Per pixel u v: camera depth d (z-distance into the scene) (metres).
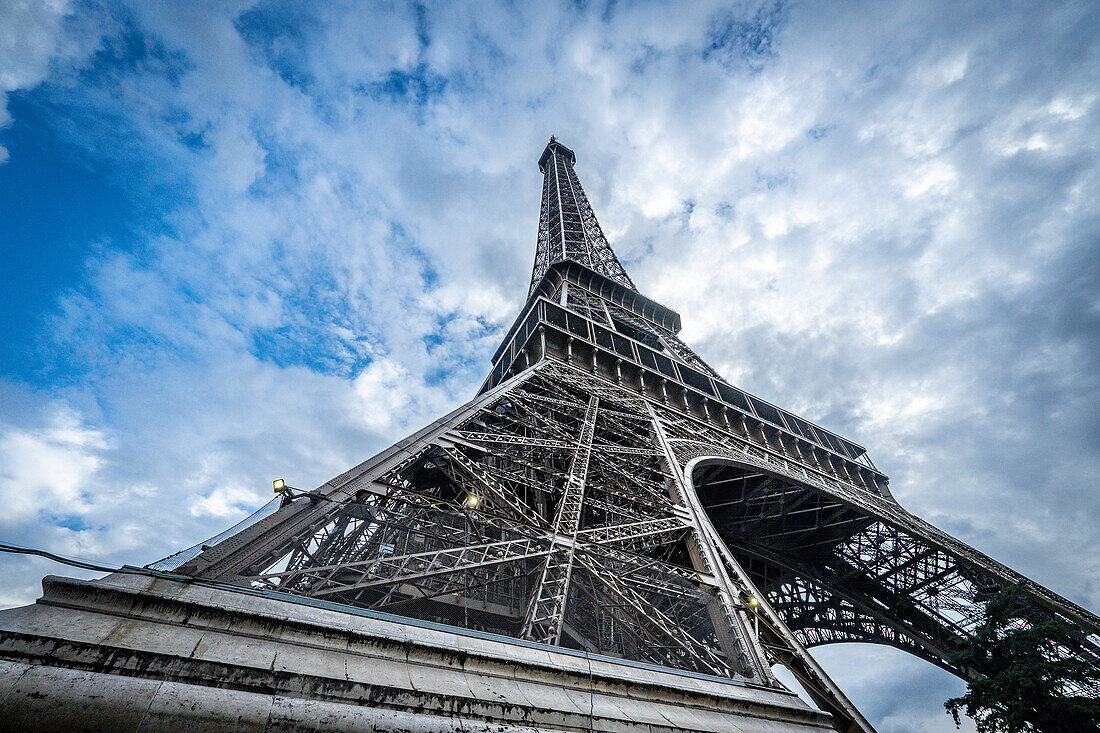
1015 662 29.62
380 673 8.62
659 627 15.95
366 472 16.69
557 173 149.25
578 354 50.03
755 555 54.91
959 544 48.31
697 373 60.88
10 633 6.55
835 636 53.72
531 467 24.75
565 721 9.16
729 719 11.80
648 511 26.83
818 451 63.28
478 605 23.38
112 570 8.77
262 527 12.37
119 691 6.29
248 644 8.21
